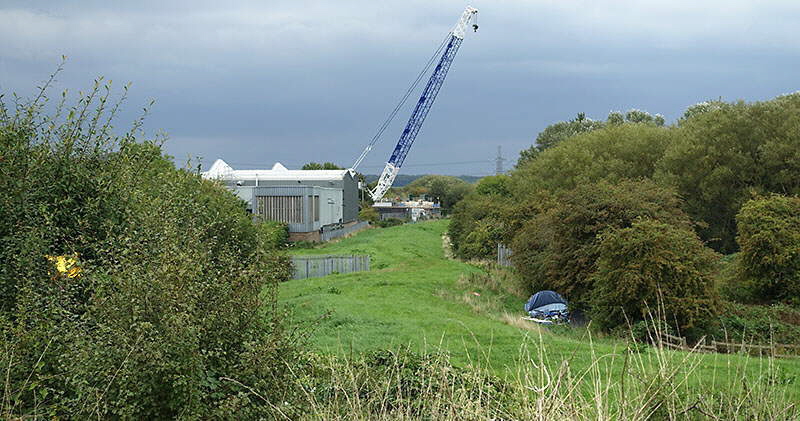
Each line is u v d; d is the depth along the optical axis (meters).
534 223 31.19
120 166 9.60
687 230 25.03
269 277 7.21
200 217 8.25
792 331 22.69
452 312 21.91
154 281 5.96
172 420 5.80
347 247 52.62
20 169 8.62
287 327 7.45
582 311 26.69
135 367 5.66
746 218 29.47
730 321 23.30
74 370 5.73
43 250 7.62
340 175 73.31
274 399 6.38
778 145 40.44
